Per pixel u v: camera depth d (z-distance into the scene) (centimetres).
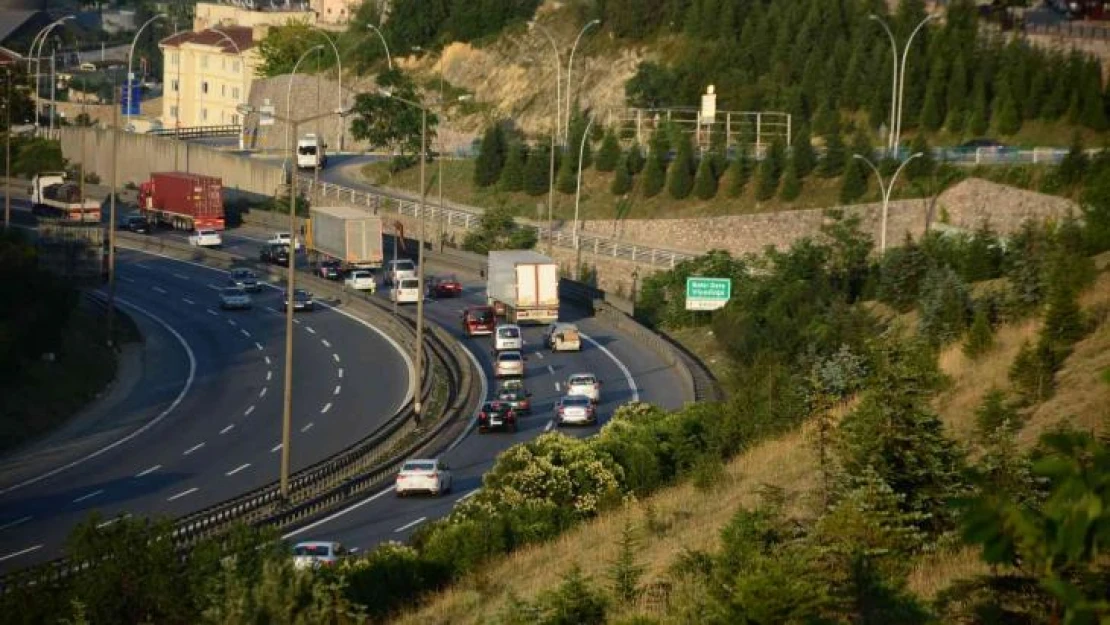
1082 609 2769
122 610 8550
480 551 10506
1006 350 13138
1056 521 2811
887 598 6688
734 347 19188
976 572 7219
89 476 15875
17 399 18438
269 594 7506
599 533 10881
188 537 11800
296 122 15050
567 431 17150
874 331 17725
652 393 19062
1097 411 10569
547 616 7738
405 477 14000
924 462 8150
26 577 8869
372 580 9650
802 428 12556
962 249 19700
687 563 8250
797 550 7238
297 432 17662
